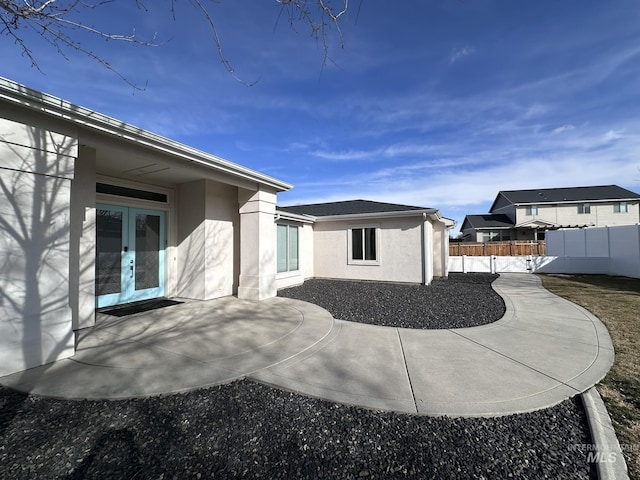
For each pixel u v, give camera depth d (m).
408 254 11.27
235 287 8.56
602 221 26.08
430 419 2.58
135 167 6.02
